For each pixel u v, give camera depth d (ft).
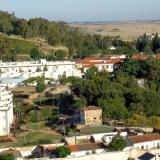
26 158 482.69
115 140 497.46
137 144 510.58
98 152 489.67
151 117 616.39
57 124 625.41
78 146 494.18
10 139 564.30
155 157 478.18
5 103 609.42
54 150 491.72
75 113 655.35
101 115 617.62
